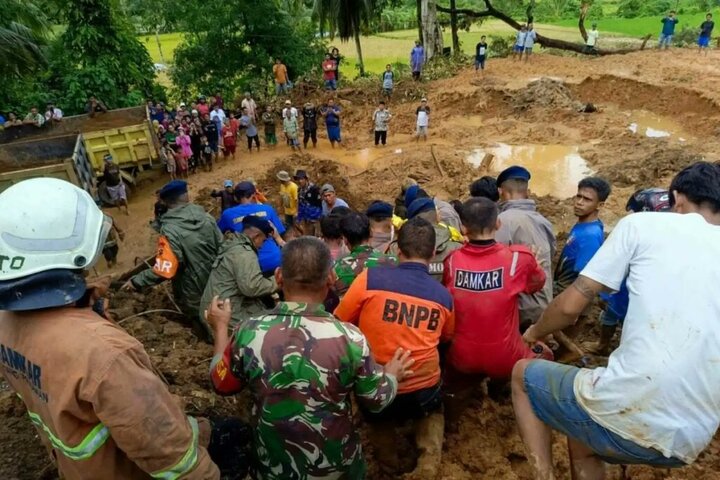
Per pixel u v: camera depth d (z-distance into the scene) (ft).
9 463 11.34
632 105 68.74
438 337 11.15
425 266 11.34
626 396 7.45
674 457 7.43
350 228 14.40
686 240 7.66
